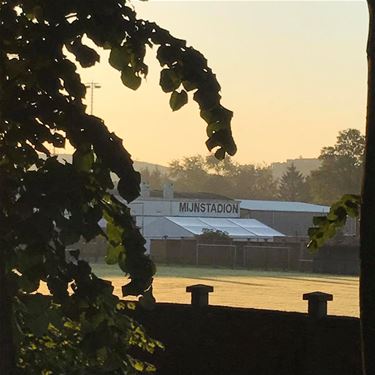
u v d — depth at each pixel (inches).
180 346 659.4
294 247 4121.6
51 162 221.8
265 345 628.1
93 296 221.8
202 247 4382.4
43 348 268.7
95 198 228.1
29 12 238.8
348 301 1945.1
